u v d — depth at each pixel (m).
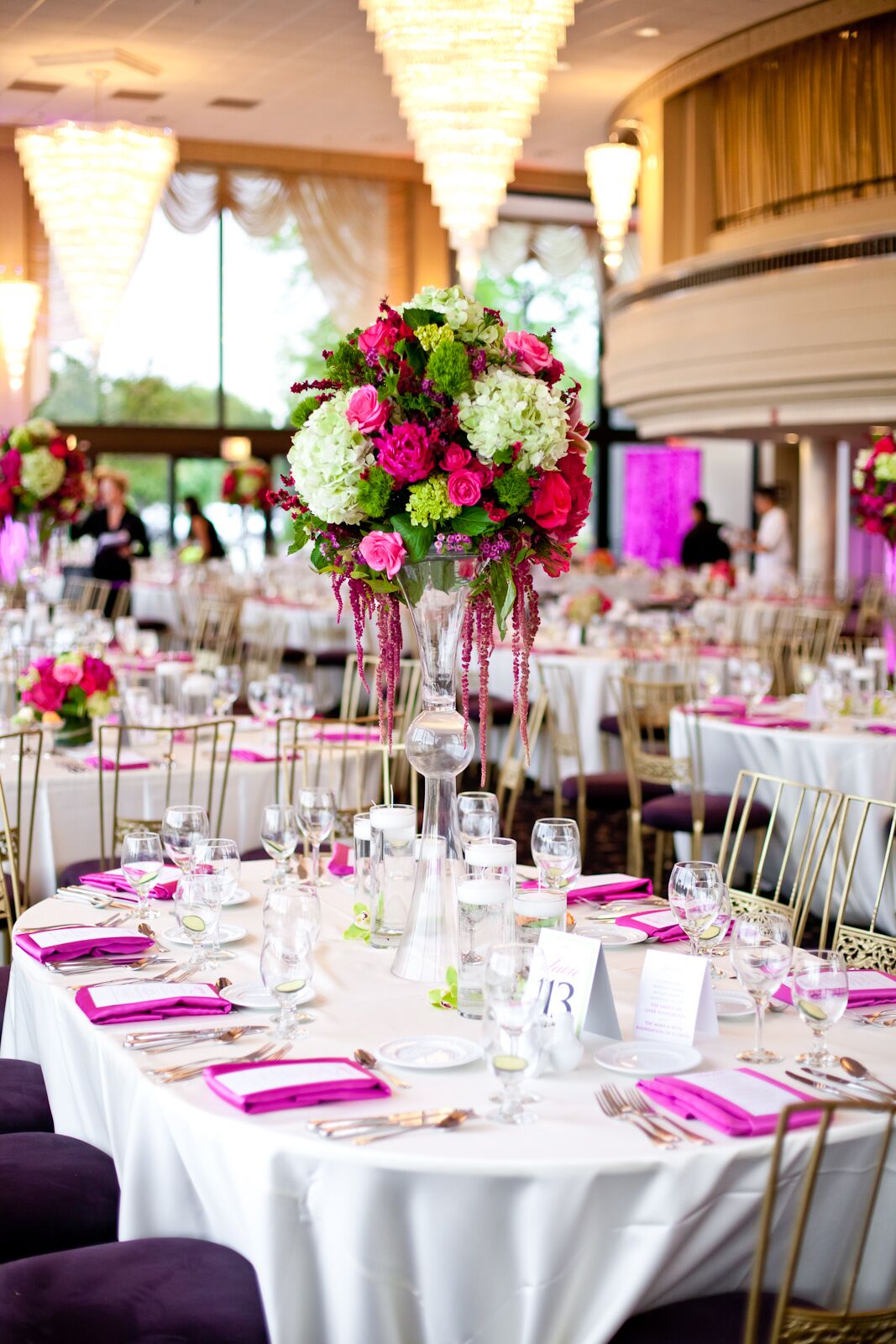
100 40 11.34
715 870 2.48
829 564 15.02
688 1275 1.89
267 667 9.82
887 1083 2.06
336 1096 1.97
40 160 9.62
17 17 10.72
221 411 15.79
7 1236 2.24
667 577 13.37
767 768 5.46
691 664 7.71
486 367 2.46
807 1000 2.09
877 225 10.52
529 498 2.46
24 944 2.69
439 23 7.09
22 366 12.08
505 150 7.31
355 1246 1.82
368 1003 2.42
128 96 13.03
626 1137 1.86
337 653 10.53
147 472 15.73
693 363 11.87
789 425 11.80
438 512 2.38
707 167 12.80
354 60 11.91
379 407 2.39
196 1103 1.96
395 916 2.75
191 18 10.80
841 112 11.49
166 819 2.87
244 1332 1.90
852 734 5.30
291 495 2.58
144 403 15.52
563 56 12.04
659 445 18.67
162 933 2.82
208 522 13.62
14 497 6.88
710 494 18.98
